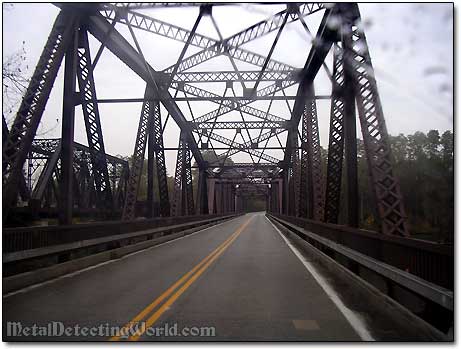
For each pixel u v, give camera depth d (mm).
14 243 9453
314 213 22297
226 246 20500
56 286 9875
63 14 14023
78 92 16500
